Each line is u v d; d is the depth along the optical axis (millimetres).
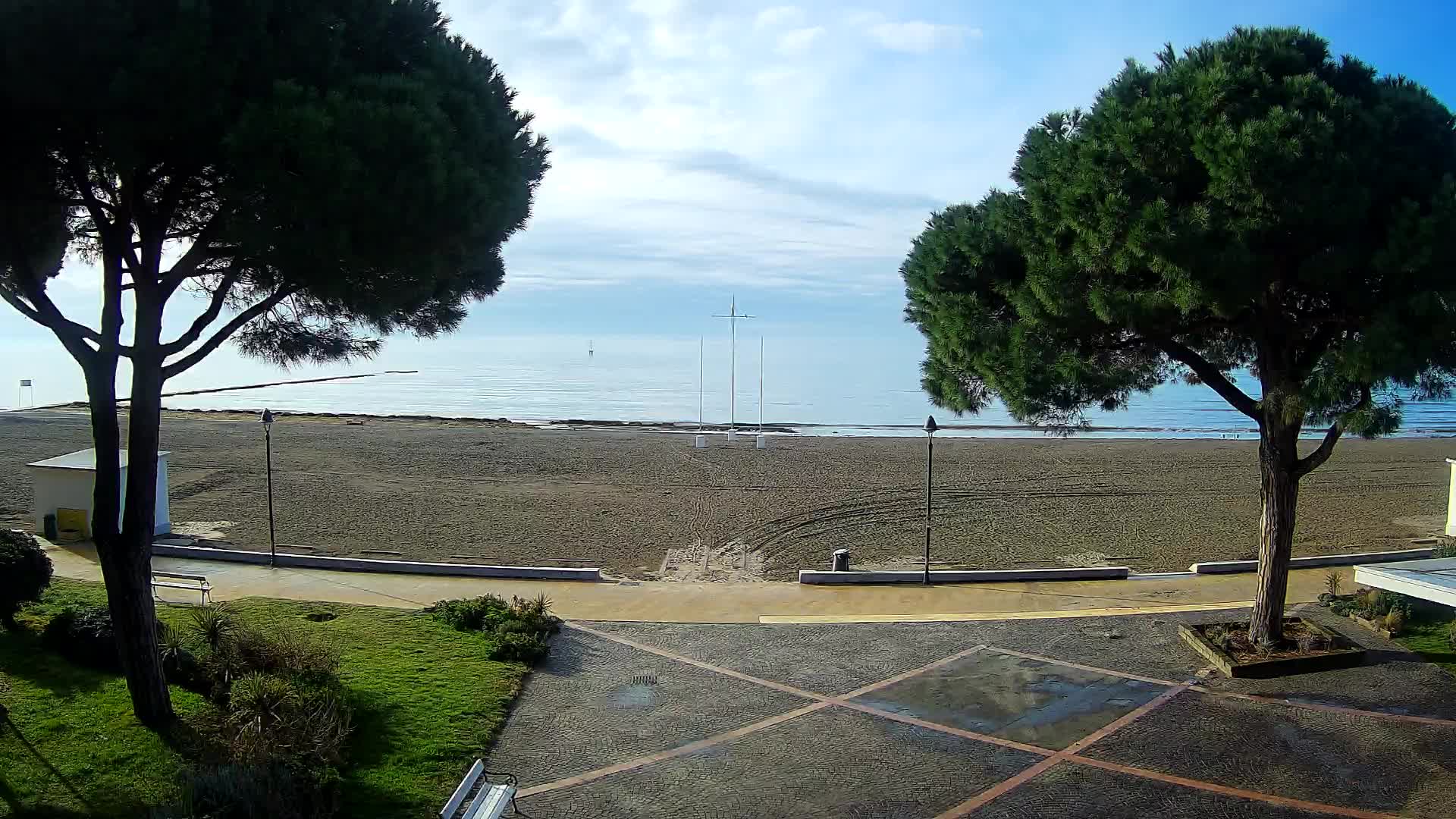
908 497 29859
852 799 8602
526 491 29938
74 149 7418
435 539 22609
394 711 10086
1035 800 8555
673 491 30594
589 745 9781
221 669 9766
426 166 7672
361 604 15156
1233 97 10328
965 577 17984
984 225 12289
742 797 8625
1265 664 11836
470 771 7840
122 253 8047
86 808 7145
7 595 10656
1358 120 10125
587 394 103062
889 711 10805
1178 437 54219
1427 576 12289
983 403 13094
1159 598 16547
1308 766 9227
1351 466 37438
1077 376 11203
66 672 9797
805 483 32469
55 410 57125
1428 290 9336
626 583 17906
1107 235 10172
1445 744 9703
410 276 8227
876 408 85500
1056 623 14664
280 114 7043
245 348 10164
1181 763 9336
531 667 12273
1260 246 9984
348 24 8297
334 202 7219
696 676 12062
